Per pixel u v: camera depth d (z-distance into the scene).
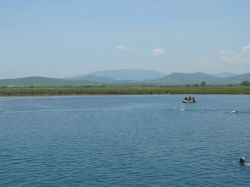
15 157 58.44
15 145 68.88
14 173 49.31
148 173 49.12
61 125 99.06
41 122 106.69
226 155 59.38
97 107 159.88
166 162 54.81
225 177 47.41
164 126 94.81
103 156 58.75
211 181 45.78
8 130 90.06
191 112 133.38
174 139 74.38
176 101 196.25
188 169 51.03
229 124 98.50
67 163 54.38
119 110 144.88
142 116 121.12
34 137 78.38
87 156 58.81
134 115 124.81
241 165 53.09
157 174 48.69
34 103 188.62
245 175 48.25
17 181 45.97
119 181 45.78
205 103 177.50
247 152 61.62
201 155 59.44
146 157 57.97
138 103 183.12
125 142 71.06
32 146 67.69
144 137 77.06
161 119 111.38
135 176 47.84
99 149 64.25
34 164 53.91
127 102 191.88
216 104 170.25
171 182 45.41
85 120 110.81
